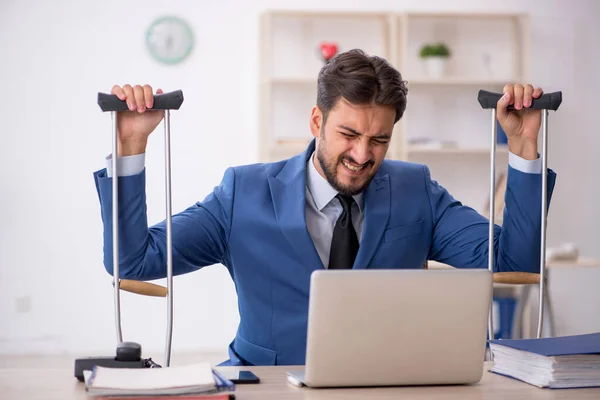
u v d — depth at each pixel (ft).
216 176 17.54
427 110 17.92
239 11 17.52
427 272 4.74
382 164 7.09
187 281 17.44
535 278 6.08
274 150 17.11
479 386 4.92
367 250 6.56
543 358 4.90
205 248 6.66
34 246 16.92
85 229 17.04
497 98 6.21
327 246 6.68
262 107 17.17
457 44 18.10
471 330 4.83
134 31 17.15
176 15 17.31
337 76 6.09
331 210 6.73
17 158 16.84
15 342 16.89
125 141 5.92
